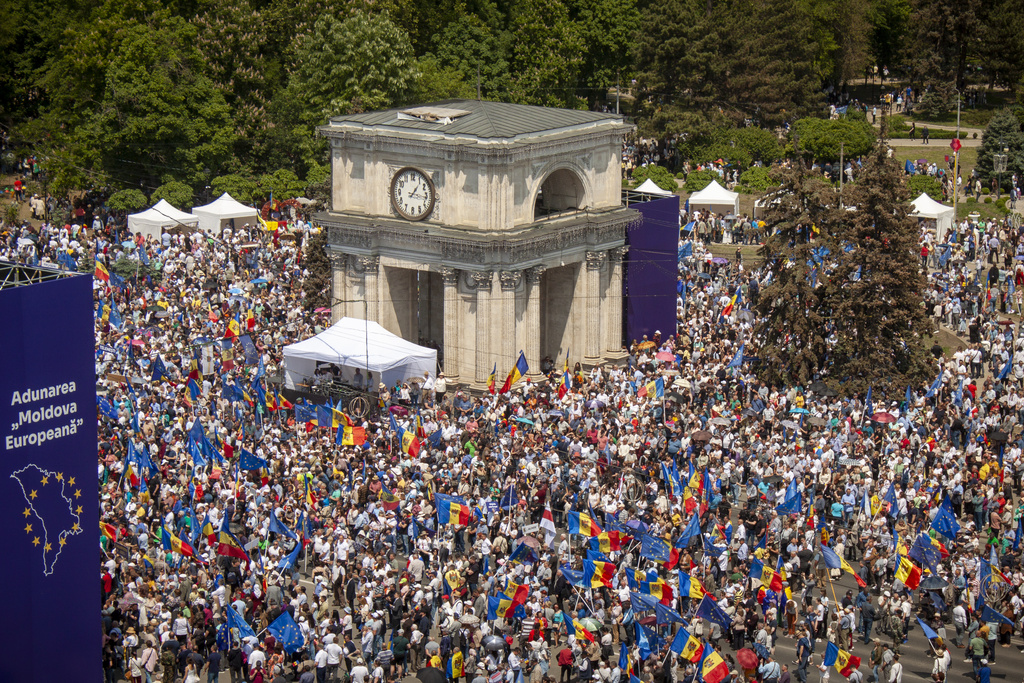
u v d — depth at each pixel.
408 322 127.38
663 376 115.94
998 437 101.06
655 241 127.38
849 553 90.88
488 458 98.81
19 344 67.81
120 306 128.38
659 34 196.00
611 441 102.62
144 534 85.81
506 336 118.38
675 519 90.25
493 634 78.38
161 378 111.88
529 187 118.69
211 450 95.44
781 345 118.62
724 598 81.81
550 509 87.56
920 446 102.25
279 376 119.81
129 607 79.00
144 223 155.38
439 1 198.38
